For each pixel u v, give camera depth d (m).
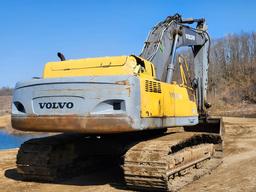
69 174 9.52
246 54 97.88
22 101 8.12
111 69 8.11
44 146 8.98
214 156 11.02
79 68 8.37
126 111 7.36
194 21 12.80
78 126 7.57
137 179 7.48
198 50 12.74
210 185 8.34
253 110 59.62
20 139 29.61
